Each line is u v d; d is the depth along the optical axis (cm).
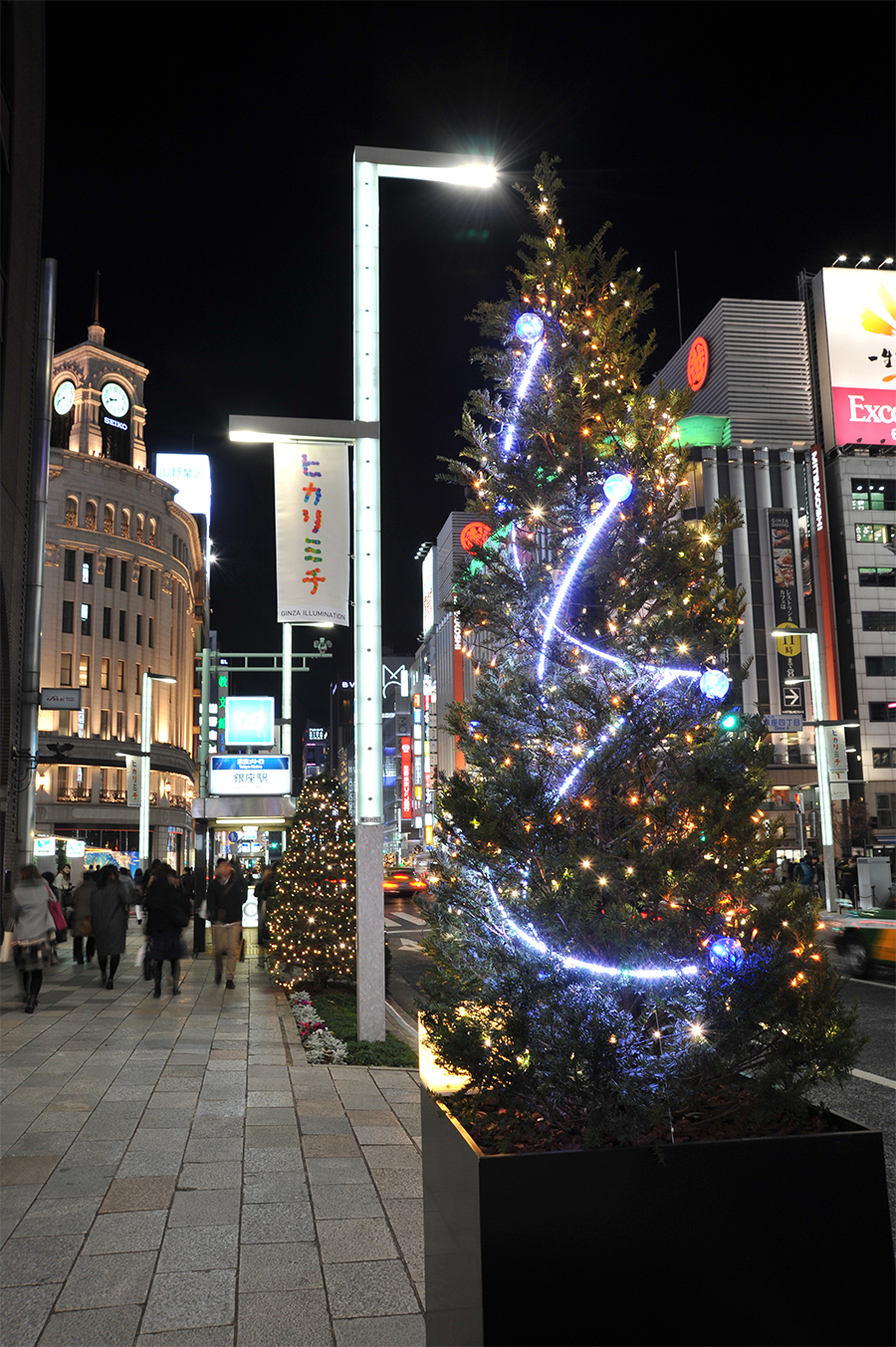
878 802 6019
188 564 7656
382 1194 549
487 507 425
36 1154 624
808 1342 284
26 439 2431
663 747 378
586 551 389
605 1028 322
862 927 1570
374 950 1023
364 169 1062
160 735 6856
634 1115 311
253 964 1939
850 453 6506
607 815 370
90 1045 1011
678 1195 283
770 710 6278
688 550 395
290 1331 385
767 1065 336
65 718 6003
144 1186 562
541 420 418
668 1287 278
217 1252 463
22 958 1236
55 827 5750
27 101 2481
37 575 2250
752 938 347
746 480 6656
